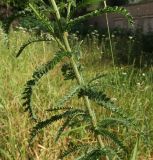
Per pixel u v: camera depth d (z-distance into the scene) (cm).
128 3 1412
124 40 1160
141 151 373
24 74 575
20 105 452
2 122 417
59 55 185
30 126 408
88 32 1396
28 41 195
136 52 972
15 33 894
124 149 208
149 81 597
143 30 1351
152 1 1314
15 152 359
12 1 187
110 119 212
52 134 384
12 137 363
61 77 601
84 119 213
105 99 188
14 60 643
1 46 684
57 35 195
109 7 188
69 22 191
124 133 390
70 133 390
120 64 784
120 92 520
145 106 470
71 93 192
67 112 207
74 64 204
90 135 397
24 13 187
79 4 193
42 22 189
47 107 449
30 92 187
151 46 1060
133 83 598
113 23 1494
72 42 999
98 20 1571
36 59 682
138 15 1375
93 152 219
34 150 362
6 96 496
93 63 783
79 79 205
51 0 193
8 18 188
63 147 375
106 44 1067
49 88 492
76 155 352
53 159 360
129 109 451
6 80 555
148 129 400
